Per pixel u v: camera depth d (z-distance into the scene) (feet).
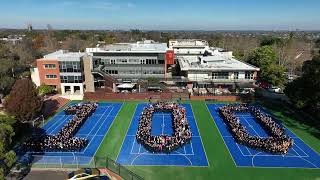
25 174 129.90
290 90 220.84
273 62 347.15
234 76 292.81
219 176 135.23
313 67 197.47
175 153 159.22
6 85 264.93
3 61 310.45
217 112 235.40
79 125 198.70
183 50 419.95
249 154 158.10
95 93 274.16
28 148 159.74
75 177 118.11
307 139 180.34
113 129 197.06
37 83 296.10
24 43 585.22
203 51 414.21
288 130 195.62
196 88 295.28
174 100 269.03
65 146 159.84
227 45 653.71
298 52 544.62
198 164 146.51
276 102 261.24
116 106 254.06
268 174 137.28
